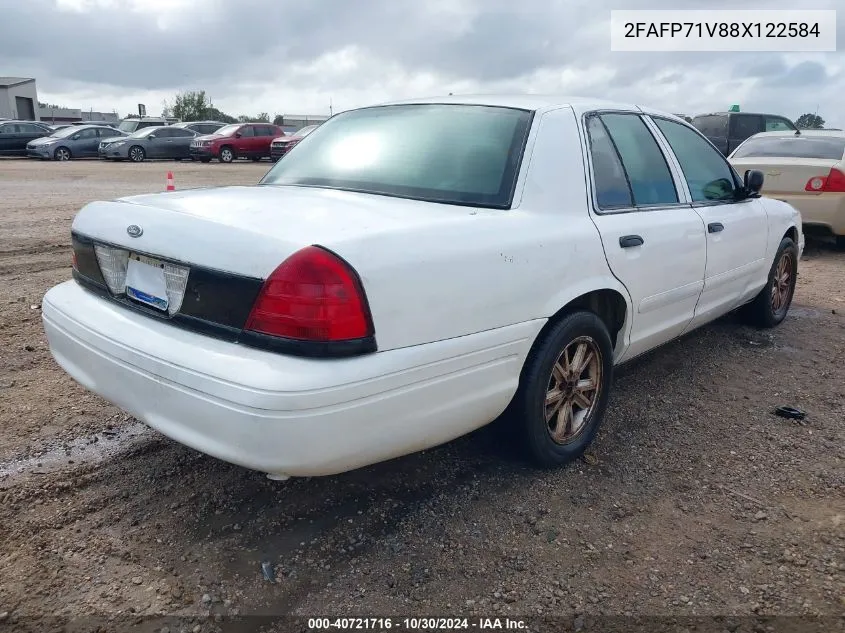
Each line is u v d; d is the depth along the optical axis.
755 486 3.29
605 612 2.46
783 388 4.47
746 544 2.84
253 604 2.45
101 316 2.83
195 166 24.02
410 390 2.48
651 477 3.35
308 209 2.71
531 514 3.00
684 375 4.64
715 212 4.36
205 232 2.48
